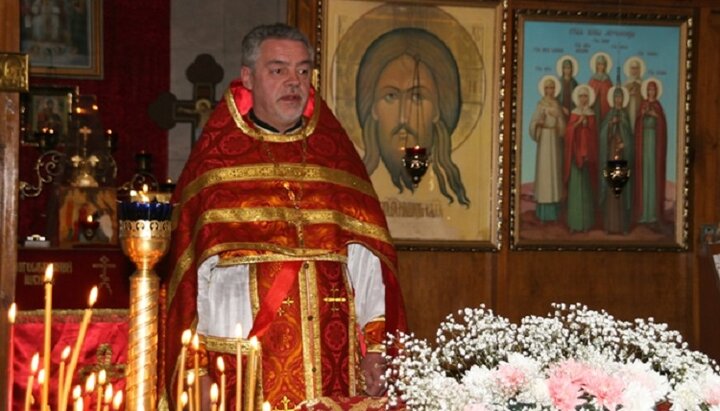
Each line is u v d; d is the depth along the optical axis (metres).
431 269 10.36
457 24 10.38
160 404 5.26
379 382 5.25
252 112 5.52
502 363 3.03
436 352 3.14
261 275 5.20
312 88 5.64
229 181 5.33
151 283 3.22
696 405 2.99
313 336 5.20
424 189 10.36
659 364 3.19
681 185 10.63
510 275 10.45
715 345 9.87
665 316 10.65
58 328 6.53
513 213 10.44
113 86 10.84
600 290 10.56
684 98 10.60
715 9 10.59
